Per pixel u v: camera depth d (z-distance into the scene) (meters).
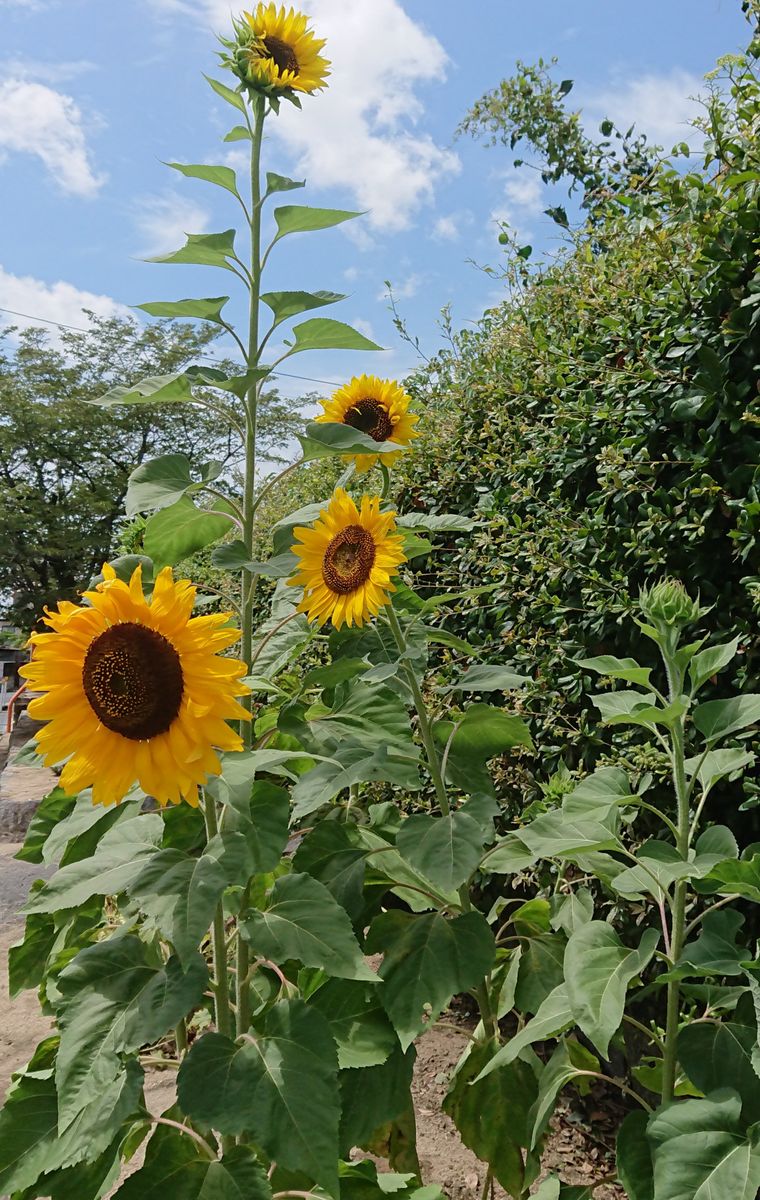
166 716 1.39
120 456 27.92
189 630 1.39
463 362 4.46
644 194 3.22
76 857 1.88
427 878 1.65
